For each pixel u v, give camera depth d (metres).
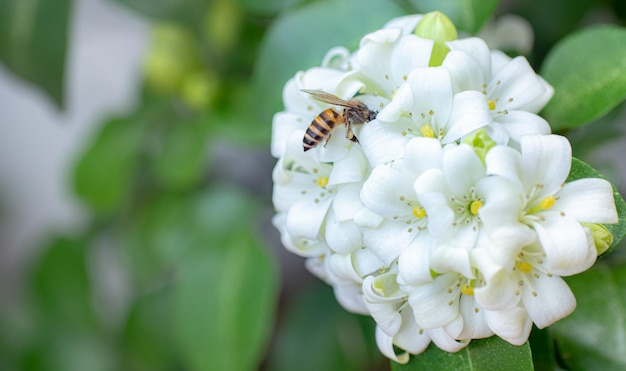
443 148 0.14
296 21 0.18
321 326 0.22
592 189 0.14
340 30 0.17
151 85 0.22
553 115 0.16
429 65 0.15
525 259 0.14
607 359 0.16
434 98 0.14
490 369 0.15
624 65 0.16
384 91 0.15
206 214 0.22
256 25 0.21
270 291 0.20
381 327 0.15
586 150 0.18
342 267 0.15
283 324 0.26
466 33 0.17
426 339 0.15
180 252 0.22
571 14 0.20
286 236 0.15
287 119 0.16
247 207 0.22
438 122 0.14
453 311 0.14
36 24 0.20
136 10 0.20
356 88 0.15
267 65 0.18
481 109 0.14
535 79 0.15
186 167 0.21
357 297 0.15
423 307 0.14
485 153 0.14
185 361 0.22
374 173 0.14
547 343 0.15
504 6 0.21
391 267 0.15
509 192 0.13
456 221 0.14
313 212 0.15
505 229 0.13
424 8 0.17
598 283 0.16
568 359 0.16
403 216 0.14
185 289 0.20
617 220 0.14
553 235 0.14
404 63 0.15
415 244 0.14
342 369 0.22
